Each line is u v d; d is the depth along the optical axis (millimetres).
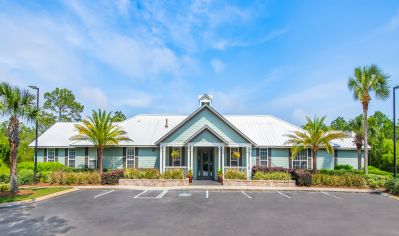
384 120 57312
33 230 11148
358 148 30875
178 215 13742
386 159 38375
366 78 27094
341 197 19766
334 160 31375
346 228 11828
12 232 10898
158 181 24219
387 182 22391
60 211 14516
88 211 14523
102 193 20391
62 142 31828
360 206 16531
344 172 27672
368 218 13594
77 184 24812
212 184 25234
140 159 30672
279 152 30828
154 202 17031
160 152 28250
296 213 14445
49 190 21234
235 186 23984
